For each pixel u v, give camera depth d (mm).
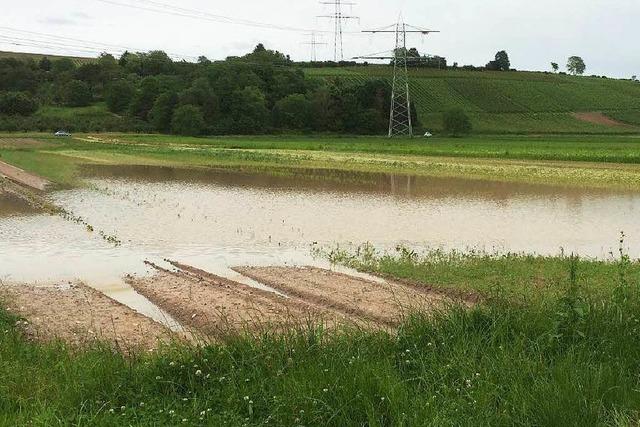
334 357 7992
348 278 14953
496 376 7508
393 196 31578
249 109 119500
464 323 9188
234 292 13766
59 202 28453
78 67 150375
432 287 13828
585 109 140875
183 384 7488
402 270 15258
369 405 6719
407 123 122312
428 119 130125
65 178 39062
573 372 7422
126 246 19094
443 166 48000
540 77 161500
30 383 7500
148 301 13406
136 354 8938
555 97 145875
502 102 140750
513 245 19641
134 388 7430
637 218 25047
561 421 6477
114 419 6555
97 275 15609
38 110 126125
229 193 32594
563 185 36406
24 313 12195
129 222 23391
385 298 13031
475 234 21484
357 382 7180
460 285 13672
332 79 145250
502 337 8641
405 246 19250
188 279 15055
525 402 6797
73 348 9234
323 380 7289
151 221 23641
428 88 143500
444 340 8539
